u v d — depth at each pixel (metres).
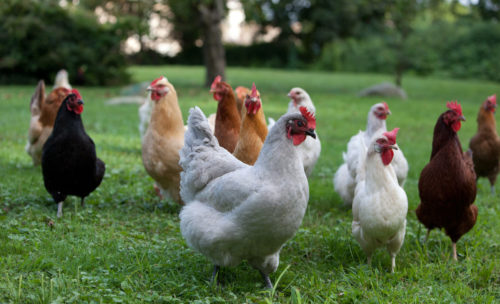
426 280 2.37
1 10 8.99
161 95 2.74
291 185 2.17
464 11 14.28
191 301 2.20
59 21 9.31
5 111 5.39
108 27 9.53
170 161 2.73
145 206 2.89
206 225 2.22
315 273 2.38
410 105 7.16
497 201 3.16
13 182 3.01
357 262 2.51
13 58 8.94
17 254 2.37
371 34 15.14
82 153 2.69
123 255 2.40
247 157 2.57
